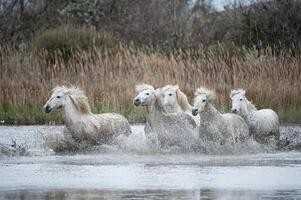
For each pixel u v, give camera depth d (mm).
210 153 55844
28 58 90938
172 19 125125
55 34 98125
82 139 58031
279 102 81688
